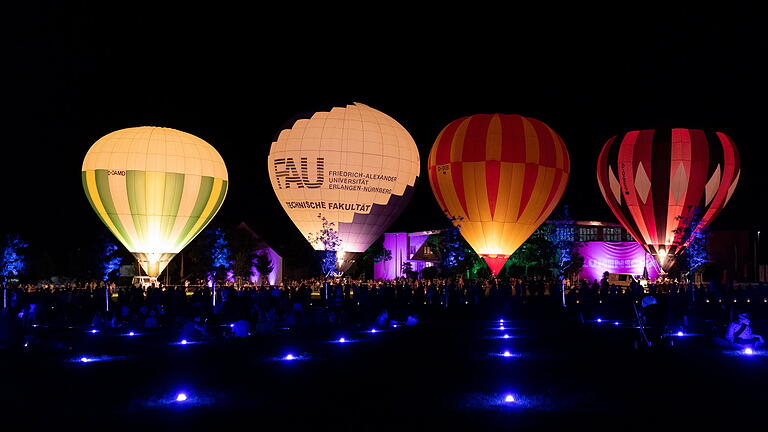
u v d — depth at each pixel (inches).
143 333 1021.2
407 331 1009.5
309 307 1421.0
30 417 441.7
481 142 1971.0
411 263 3257.9
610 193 2313.0
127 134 2078.0
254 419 427.2
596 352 740.7
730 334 800.9
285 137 2132.1
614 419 420.2
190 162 2085.4
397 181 2158.0
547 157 1979.6
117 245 3385.8
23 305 1349.7
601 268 2839.6
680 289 1939.0
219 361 692.7
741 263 3026.6
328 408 457.7
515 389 521.3
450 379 570.9
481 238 2012.8
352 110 2137.1
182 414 443.5
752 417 425.4
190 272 3250.5
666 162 2192.4
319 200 2094.0
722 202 2237.9
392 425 408.2
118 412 453.1
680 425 405.4
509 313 1333.7
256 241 3513.8
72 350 799.7
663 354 717.9
